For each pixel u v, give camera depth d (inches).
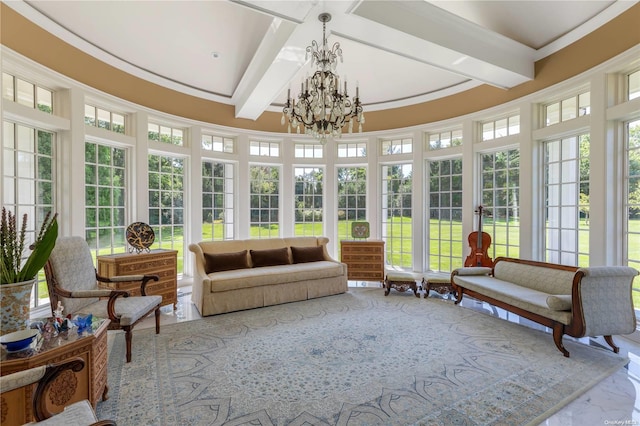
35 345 62.3
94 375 69.6
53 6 127.1
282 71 150.6
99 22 140.0
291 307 157.8
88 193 159.2
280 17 111.2
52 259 99.3
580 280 102.2
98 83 155.1
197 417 72.1
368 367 95.7
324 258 200.7
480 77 157.8
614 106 124.4
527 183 164.4
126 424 69.4
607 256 127.2
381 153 238.7
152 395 80.6
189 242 206.4
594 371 93.2
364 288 197.8
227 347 110.3
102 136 159.8
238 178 225.5
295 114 118.4
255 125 229.0
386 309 154.3
